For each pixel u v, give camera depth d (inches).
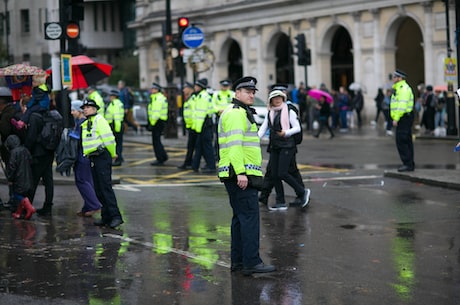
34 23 3570.4
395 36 2696.9
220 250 670.5
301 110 2591.0
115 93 1380.4
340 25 2869.1
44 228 786.8
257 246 588.4
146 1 3964.1
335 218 812.6
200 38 1951.3
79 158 840.3
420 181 1061.1
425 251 649.0
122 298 529.7
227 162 584.7
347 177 1151.6
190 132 1310.3
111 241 716.7
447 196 938.1
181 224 793.6
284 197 943.0
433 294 524.7
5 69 847.7
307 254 647.8
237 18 3331.7
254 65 3287.4
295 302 513.7
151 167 1362.0
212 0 3484.3
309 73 3016.7
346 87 3080.7
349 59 3058.6
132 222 810.8
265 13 3176.7
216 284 561.3
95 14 4473.4
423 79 2925.7
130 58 4286.4
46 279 583.2
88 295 538.3
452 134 1931.6
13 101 927.7
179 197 975.6
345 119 2372.0
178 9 3651.6
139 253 663.1
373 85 2746.1
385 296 522.0
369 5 2706.7
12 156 827.4
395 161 1390.3
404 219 796.0
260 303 513.7
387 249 658.8
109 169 787.4
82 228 783.7
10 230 778.8
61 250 681.0
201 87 1269.7
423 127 2336.4
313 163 1382.9
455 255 633.0
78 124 842.2
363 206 883.4
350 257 633.0
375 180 1104.8
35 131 833.5
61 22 1038.4
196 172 1275.8
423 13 2516.0
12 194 886.4
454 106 1927.9
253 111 592.1
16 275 596.7
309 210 866.8
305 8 2977.4
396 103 1124.5
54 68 1069.1
